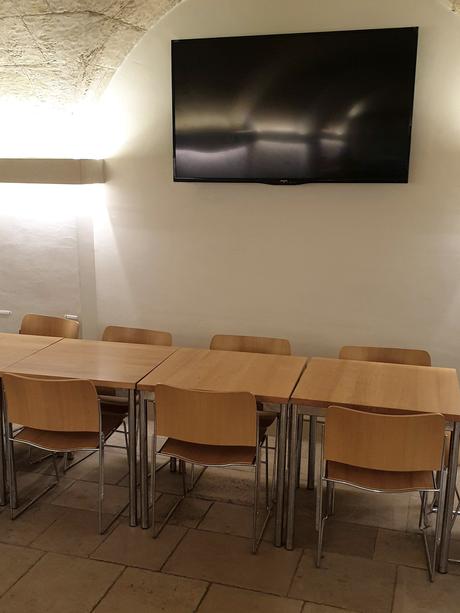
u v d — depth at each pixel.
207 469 3.95
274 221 4.34
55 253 4.76
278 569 3.01
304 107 4.00
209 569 3.01
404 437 2.78
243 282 4.50
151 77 4.35
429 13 3.79
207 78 4.13
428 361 3.72
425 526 3.31
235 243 4.45
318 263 4.32
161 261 4.63
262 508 3.53
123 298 4.77
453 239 4.05
